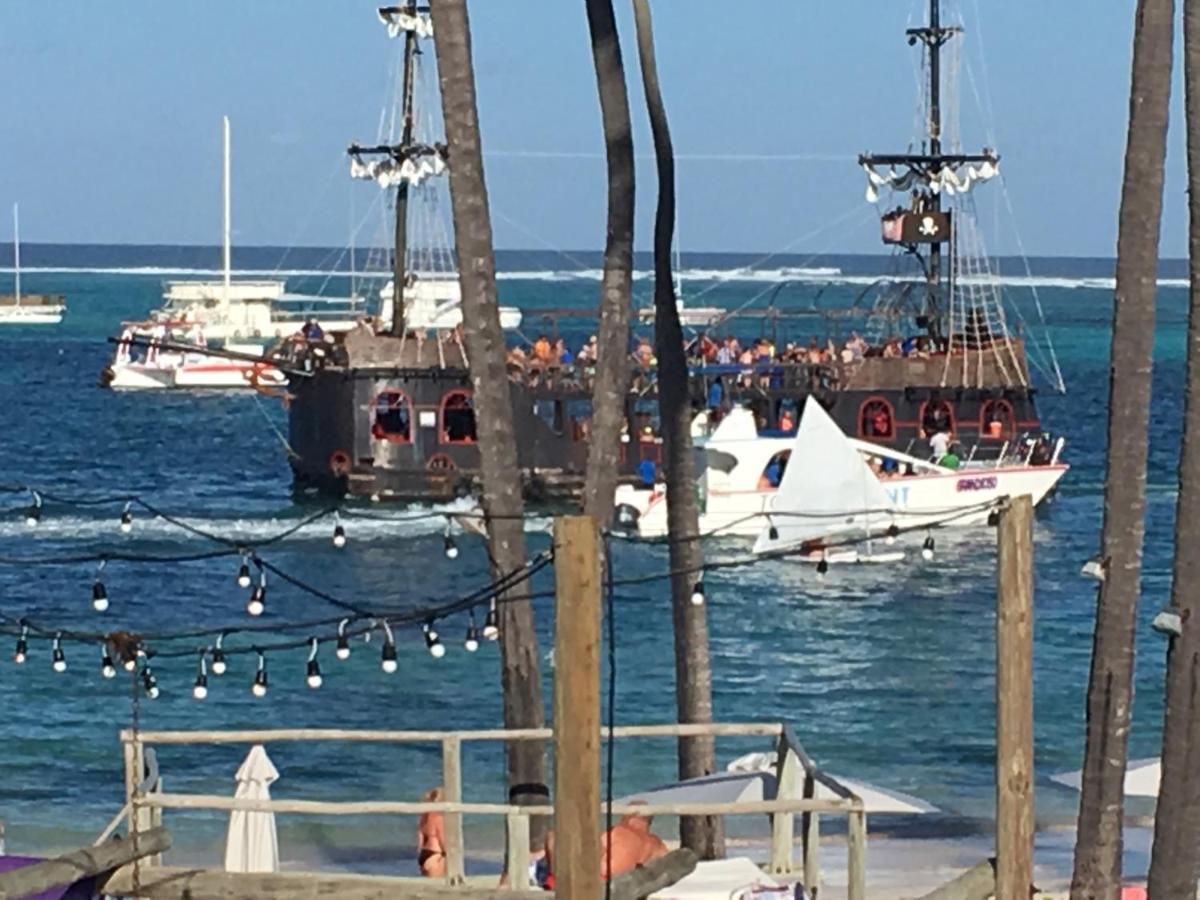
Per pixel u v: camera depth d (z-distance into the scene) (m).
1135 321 20.44
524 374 84.50
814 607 59.53
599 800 15.92
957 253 90.19
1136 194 20.31
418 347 85.94
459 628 53.22
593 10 26.08
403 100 89.19
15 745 39.47
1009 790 18.53
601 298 26.41
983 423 86.12
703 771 27.22
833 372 85.12
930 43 88.19
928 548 34.94
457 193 23.73
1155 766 27.69
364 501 85.62
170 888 18.53
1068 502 85.12
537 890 18.31
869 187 89.69
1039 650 51.56
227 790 36.69
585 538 15.73
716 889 19.94
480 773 38.09
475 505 81.62
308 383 87.50
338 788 37.03
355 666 47.31
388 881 18.62
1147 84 20.19
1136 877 27.88
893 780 38.22
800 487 65.69
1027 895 18.62
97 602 23.92
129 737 20.39
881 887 27.34
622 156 26.08
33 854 30.77
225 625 55.16
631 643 51.97
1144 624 55.03
